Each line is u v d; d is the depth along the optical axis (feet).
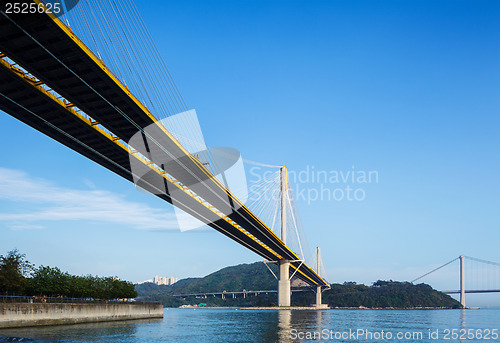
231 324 356.18
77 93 237.66
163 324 337.72
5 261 299.17
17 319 233.96
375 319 490.08
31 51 202.08
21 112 258.98
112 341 194.70
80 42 200.23
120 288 457.68
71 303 282.15
